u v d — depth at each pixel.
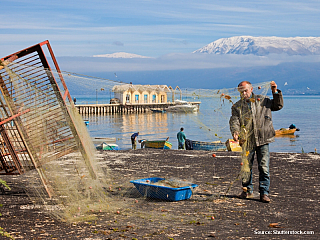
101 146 21.02
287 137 33.94
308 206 5.23
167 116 59.28
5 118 5.81
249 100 5.54
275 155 10.72
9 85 5.68
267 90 5.59
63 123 6.19
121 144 30.11
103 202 5.42
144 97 75.62
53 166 7.30
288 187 6.57
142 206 5.29
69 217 4.69
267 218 4.62
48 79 5.90
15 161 5.86
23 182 7.07
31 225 4.34
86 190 6.16
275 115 65.88
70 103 6.27
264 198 5.47
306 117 60.06
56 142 6.24
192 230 4.12
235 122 5.59
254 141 5.58
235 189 6.46
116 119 60.69
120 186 6.70
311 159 9.91
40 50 5.81
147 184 5.70
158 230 4.12
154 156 10.80
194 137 33.19
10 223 4.41
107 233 4.02
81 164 7.72
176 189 5.46
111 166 8.99
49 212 4.94
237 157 10.49
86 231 4.10
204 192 6.23
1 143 6.05
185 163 9.50
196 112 6.01
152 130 41.88
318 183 6.91
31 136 5.96
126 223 4.42
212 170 8.43
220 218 4.63
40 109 5.94
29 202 5.50
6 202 5.50
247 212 4.92
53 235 3.94
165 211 4.98
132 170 8.45
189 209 5.10
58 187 6.36
